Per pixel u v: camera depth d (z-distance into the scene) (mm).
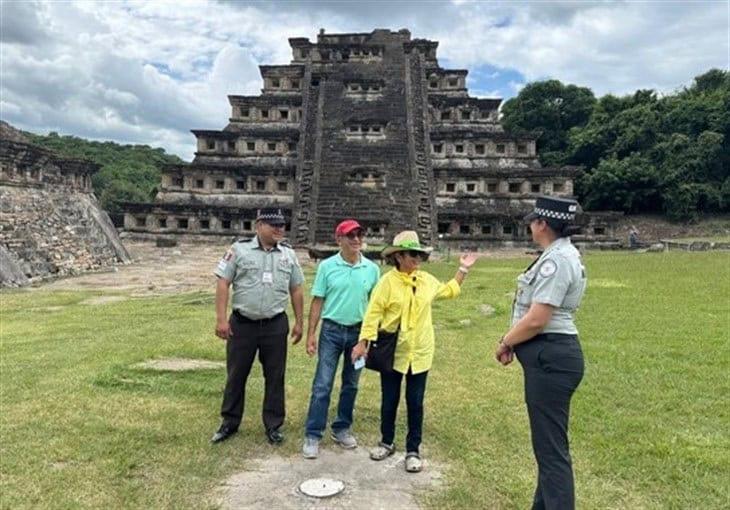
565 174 40375
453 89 47750
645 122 58094
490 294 17328
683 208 53000
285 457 6164
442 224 39438
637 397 7777
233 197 41688
